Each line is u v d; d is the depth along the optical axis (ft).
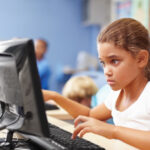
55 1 18.74
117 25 3.22
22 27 18.28
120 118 3.90
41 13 18.56
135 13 12.13
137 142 3.01
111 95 4.49
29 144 3.09
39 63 13.34
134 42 3.16
